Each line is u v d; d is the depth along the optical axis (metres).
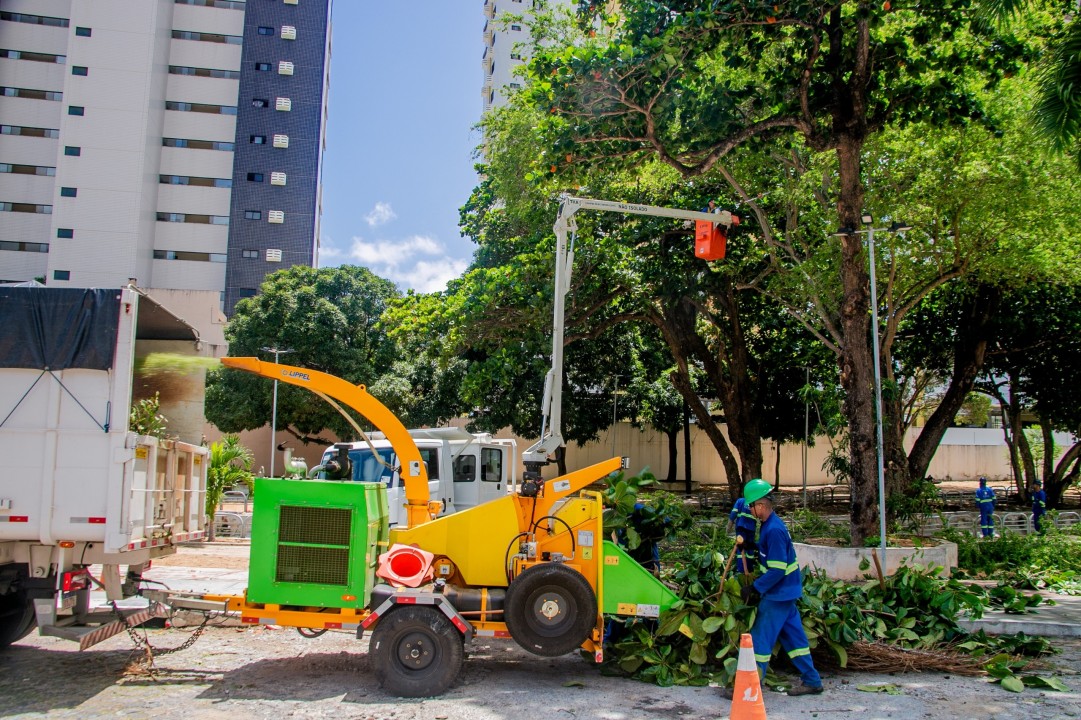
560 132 12.49
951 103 13.41
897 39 13.21
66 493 6.73
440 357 20.16
